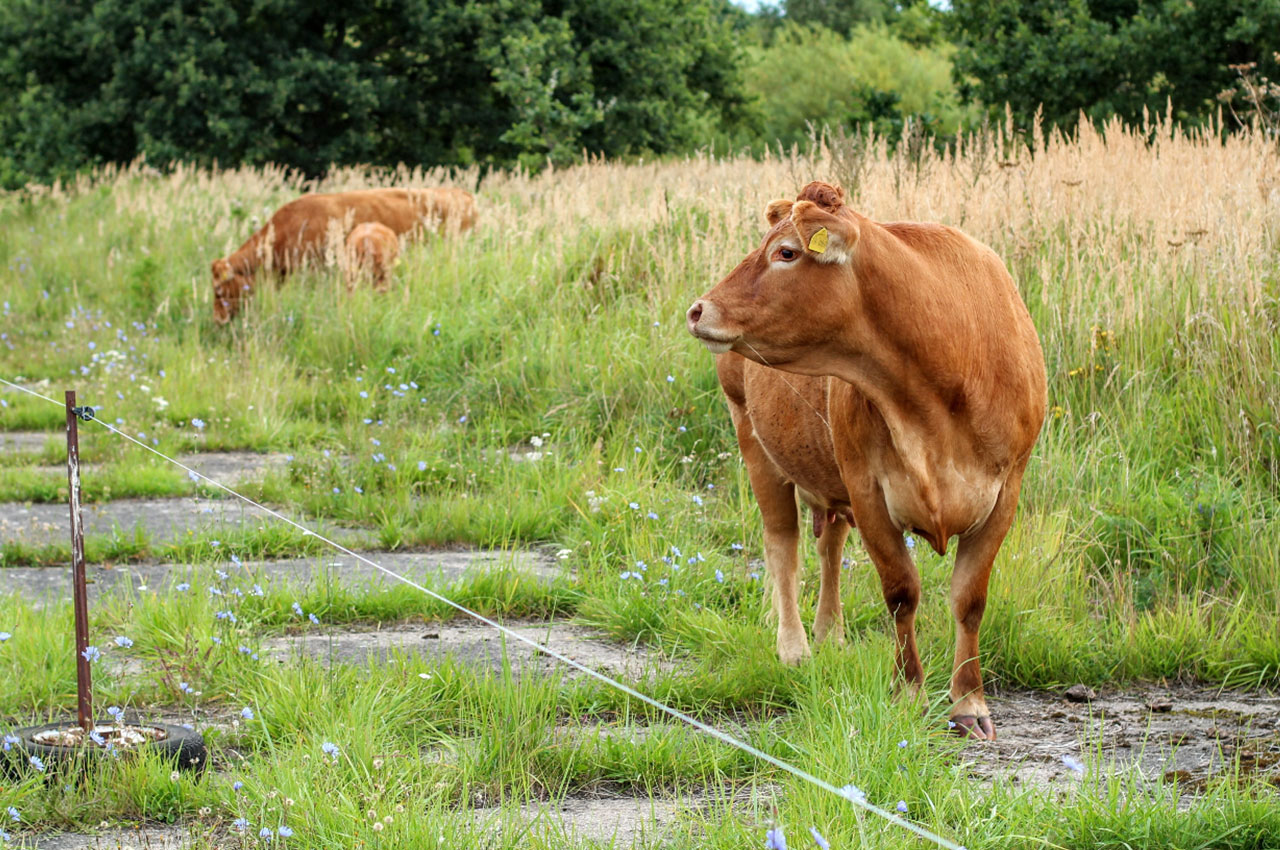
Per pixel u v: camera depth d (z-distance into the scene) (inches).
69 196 1131.3
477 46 1660.9
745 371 277.9
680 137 1839.3
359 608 312.3
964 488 223.6
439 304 636.1
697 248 550.0
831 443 252.5
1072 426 375.9
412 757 209.9
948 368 217.6
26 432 555.5
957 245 233.1
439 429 500.7
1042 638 262.4
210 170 1615.4
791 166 550.0
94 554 362.0
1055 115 1091.3
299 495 425.4
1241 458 354.0
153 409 537.0
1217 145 567.8
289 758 203.3
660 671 253.1
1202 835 170.9
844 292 211.6
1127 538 321.4
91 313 753.0
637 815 192.2
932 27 1222.9
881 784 186.9
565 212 679.7
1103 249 437.1
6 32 1678.2
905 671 232.8
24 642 268.4
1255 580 297.0
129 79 1637.6
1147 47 1039.0
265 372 582.2
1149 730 224.7
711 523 362.6
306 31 1724.9
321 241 753.0
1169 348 404.8
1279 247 425.4
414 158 1743.4
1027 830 172.1
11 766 204.7
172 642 268.1
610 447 440.5
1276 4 970.1
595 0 1692.9
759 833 171.6
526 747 212.1
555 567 347.9
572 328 557.9
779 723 229.0
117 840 180.2
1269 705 240.1
